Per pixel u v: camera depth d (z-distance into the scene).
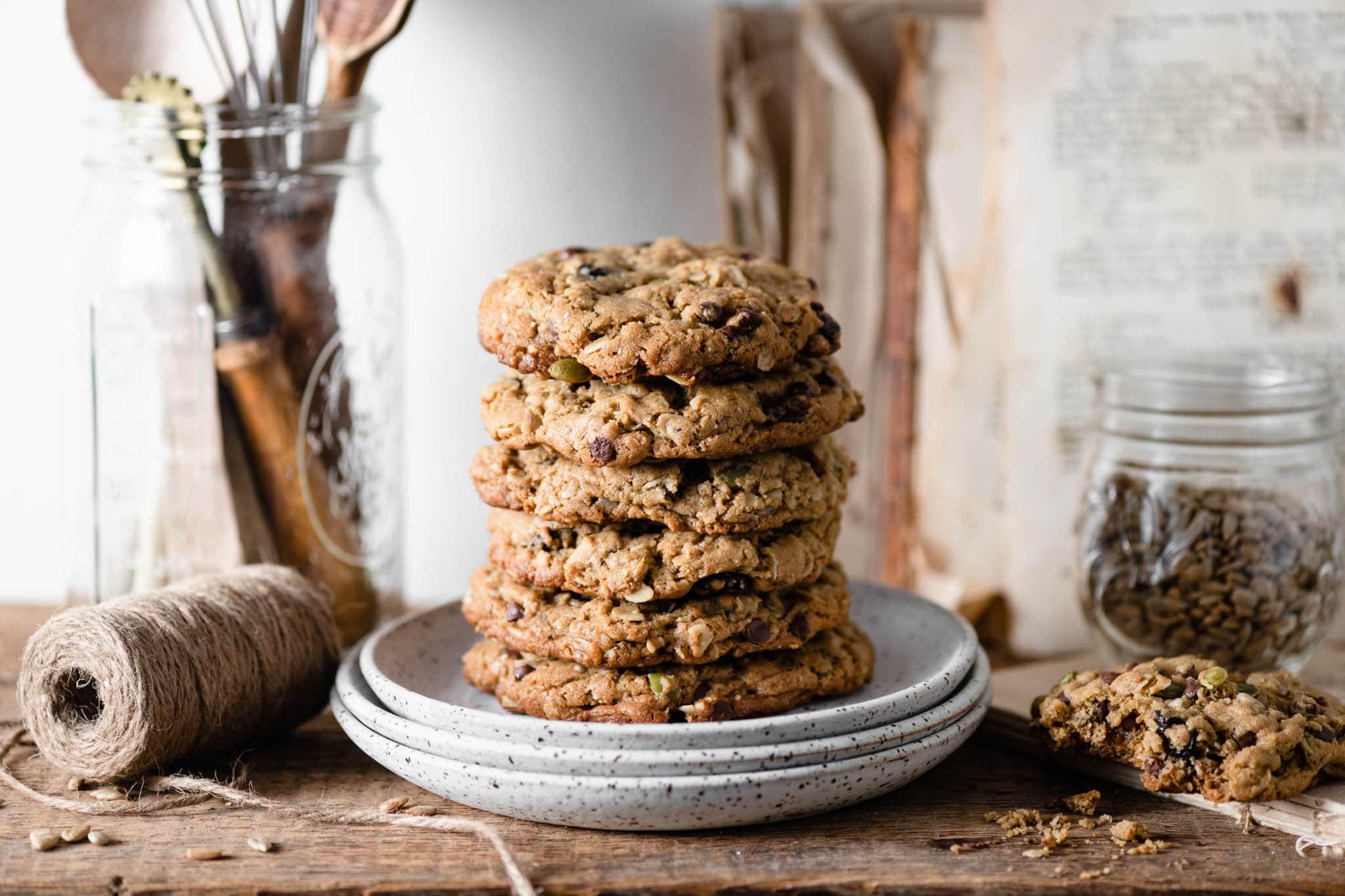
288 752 0.59
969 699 0.55
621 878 0.52
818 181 0.68
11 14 0.68
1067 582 0.68
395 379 0.65
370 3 0.62
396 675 0.59
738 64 0.68
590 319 0.54
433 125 0.69
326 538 0.64
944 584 0.69
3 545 0.71
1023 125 0.67
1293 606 0.61
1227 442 0.62
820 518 0.57
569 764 0.52
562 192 0.69
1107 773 0.57
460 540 0.72
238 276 0.61
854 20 0.68
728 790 0.52
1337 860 0.53
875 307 0.69
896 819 0.55
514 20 0.69
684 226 0.70
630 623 0.55
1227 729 0.55
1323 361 0.68
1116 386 0.63
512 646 0.56
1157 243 0.68
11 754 0.59
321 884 0.52
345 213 0.63
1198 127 0.67
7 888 0.52
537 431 0.55
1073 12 0.67
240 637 0.57
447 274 0.70
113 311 0.62
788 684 0.56
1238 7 0.67
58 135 0.69
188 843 0.54
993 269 0.68
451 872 0.52
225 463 0.62
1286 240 0.68
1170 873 0.52
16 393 0.70
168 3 0.62
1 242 0.69
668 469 0.55
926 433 0.70
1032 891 0.52
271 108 0.61
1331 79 0.67
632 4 0.68
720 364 0.54
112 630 0.55
